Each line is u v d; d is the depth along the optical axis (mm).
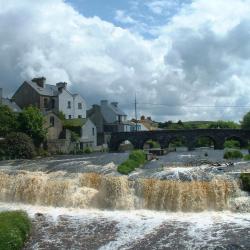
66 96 98562
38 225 23953
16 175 34531
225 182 28453
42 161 57656
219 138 87188
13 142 65625
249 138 85938
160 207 28312
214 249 19016
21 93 93438
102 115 113312
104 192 29797
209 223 23781
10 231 20266
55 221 24922
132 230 22625
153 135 90938
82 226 23672
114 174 37094
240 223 23562
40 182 32094
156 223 24062
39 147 77062
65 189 30969
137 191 29219
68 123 90938
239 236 20844
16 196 32469
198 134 87938
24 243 20703
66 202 30469
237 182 28703
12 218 22406
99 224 24078
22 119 75500
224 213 26609
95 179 32156
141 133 91812
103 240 20984
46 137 79250
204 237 20906
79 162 53219
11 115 75812
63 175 35156
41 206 30531
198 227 22875
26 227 22094
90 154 77062
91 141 95125
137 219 25312
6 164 53594
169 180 30078
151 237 21234
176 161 50469
